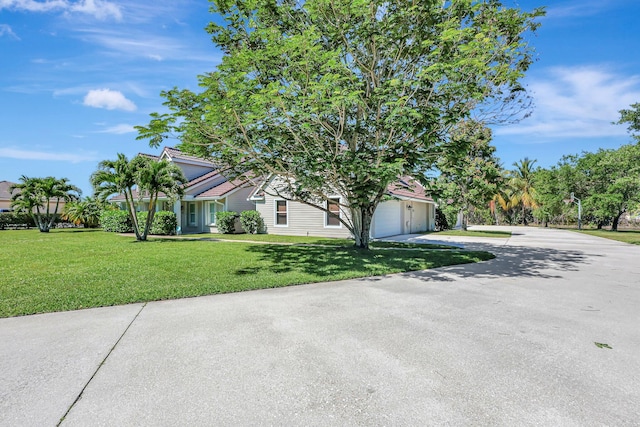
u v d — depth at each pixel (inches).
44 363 117.5
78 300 196.7
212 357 122.1
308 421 84.7
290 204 729.0
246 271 290.5
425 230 983.0
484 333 146.1
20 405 91.7
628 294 217.9
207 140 331.0
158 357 122.3
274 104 270.5
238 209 839.1
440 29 299.0
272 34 269.0
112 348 130.6
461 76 283.6
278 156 366.9
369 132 370.0
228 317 168.7
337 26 293.1
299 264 327.9
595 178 1135.6
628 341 137.3
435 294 216.4
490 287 237.1
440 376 107.7
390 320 163.6
